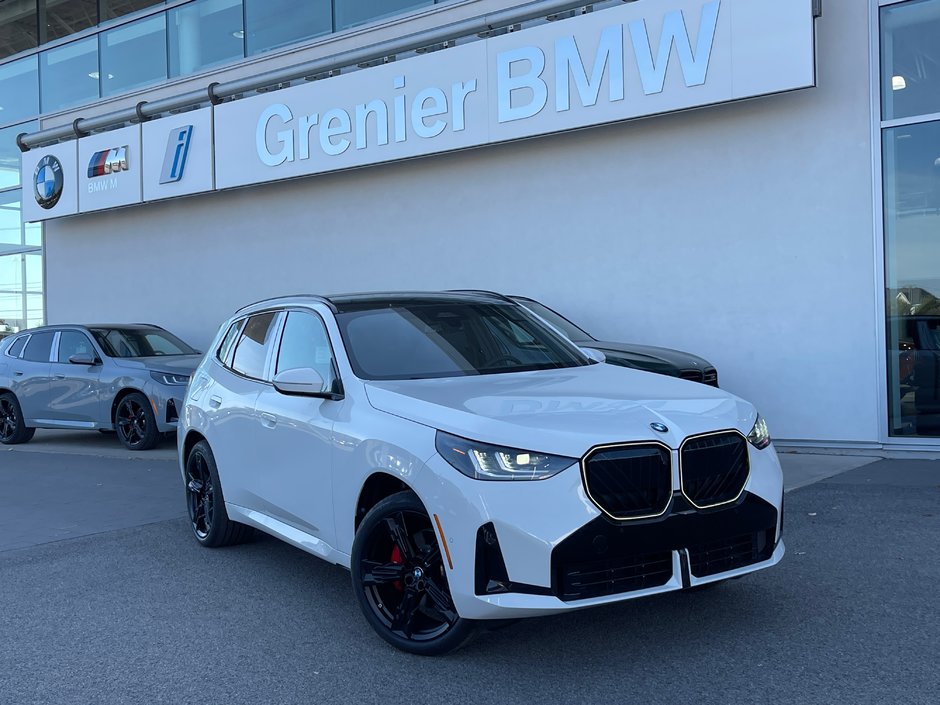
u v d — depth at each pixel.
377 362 4.77
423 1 12.49
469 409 3.95
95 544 6.49
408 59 11.81
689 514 3.72
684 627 4.29
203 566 5.79
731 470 3.91
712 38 9.44
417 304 5.46
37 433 14.65
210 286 14.98
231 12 14.82
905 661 3.80
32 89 18.08
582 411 3.91
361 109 12.30
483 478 3.66
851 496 6.96
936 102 8.80
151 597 5.16
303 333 5.33
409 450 3.94
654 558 3.72
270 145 13.34
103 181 15.79
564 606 3.53
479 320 5.41
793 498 7.00
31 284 17.97
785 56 9.03
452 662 3.99
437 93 11.56
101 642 4.46
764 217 9.70
